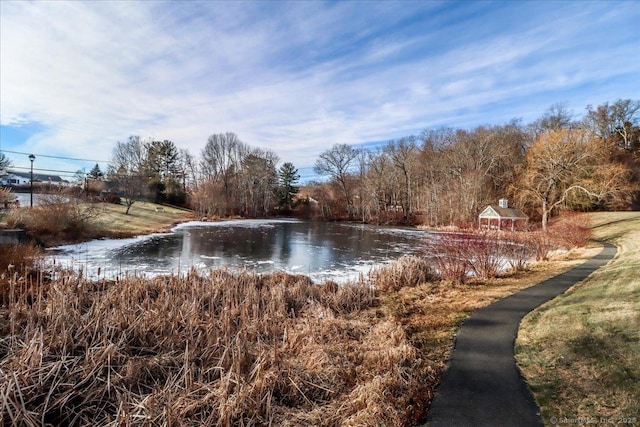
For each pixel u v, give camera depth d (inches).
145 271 492.4
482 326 253.4
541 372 178.4
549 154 1133.7
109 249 690.2
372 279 428.5
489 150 1646.2
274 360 180.9
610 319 231.8
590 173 1072.8
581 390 157.2
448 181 1729.8
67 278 299.6
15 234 577.0
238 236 1035.3
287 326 247.3
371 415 141.7
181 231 1109.7
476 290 369.4
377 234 1230.3
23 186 1576.0
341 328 251.9
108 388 152.1
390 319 275.3
